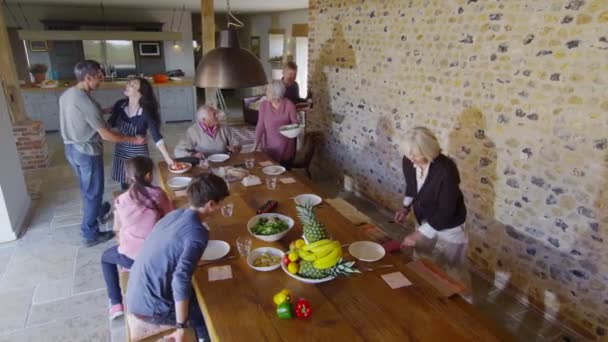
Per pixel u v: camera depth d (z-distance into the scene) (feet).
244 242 6.43
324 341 4.60
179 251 5.42
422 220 8.13
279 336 4.67
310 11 16.53
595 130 7.11
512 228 9.06
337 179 16.56
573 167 7.57
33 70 24.76
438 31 10.27
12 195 11.92
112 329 7.97
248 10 30.89
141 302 5.84
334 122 16.08
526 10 7.98
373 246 6.71
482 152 9.51
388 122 12.85
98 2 25.05
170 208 7.41
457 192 7.25
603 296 7.41
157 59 32.19
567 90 7.46
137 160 7.20
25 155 17.13
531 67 8.06
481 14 8.97
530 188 8.48
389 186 13.41
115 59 30.83
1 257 10.43
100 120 10.14
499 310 8.76
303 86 30.09
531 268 8.74
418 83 11.27
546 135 7.97
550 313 8.45
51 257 10.48
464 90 9.75
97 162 10.60
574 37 7.21
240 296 5.37
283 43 32.04
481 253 10.01
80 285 9.33
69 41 29.25
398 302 5.30
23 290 9.09
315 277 5.63
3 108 12.25
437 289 5.64
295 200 8.45
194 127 11.92
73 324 8.08
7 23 27.58
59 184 15.61
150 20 31.07
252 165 10.63
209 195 5.53
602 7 6.72
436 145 7.11
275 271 5.94
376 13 12.60
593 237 7.41
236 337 4.64
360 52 13.74
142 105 10.87
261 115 12.62
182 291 5.10
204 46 18.60
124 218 7.11
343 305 5.22
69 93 9.93
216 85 8.80
